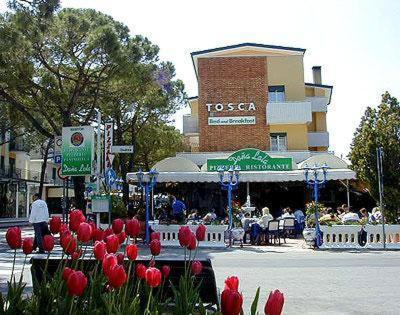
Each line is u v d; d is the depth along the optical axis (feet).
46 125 105.50
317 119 120.78
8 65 67.00
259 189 96.27
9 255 47.21
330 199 98.12
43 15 52.03
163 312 10.51
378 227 58.49
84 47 72.08
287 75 106.63
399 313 24.00
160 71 99.14
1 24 64.08
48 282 10.50
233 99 104.99
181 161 80.23
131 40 91.61
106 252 9.54
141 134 120.78
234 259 47.06
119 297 8.98
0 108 98.99
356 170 67.56
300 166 84.89
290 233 75.97
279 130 104.32
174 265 16.56
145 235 62.85
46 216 46.75
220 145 103.60
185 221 68.18
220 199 94.94
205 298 16.21
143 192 82.33
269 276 35.96
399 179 63.77
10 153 175.01
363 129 67.05
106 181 63.46
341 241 58.23
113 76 73.72
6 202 167.02
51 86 72.95
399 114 66.54
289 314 23.80
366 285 32.01
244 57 106.32
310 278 35.04
